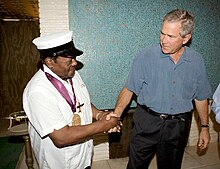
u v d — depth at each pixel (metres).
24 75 4.67
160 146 1.72
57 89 1.28
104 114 1.55
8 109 4.71
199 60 1.59
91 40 2.15
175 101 1.61
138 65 1.64
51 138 1.22
